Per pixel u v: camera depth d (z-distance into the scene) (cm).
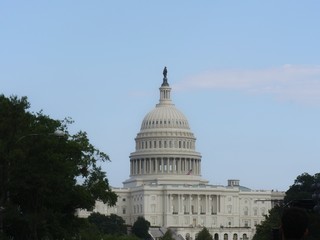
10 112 12444
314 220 14212
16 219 12781
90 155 15438
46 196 13200
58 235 13888
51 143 12812
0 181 12494
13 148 12406
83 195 14212
